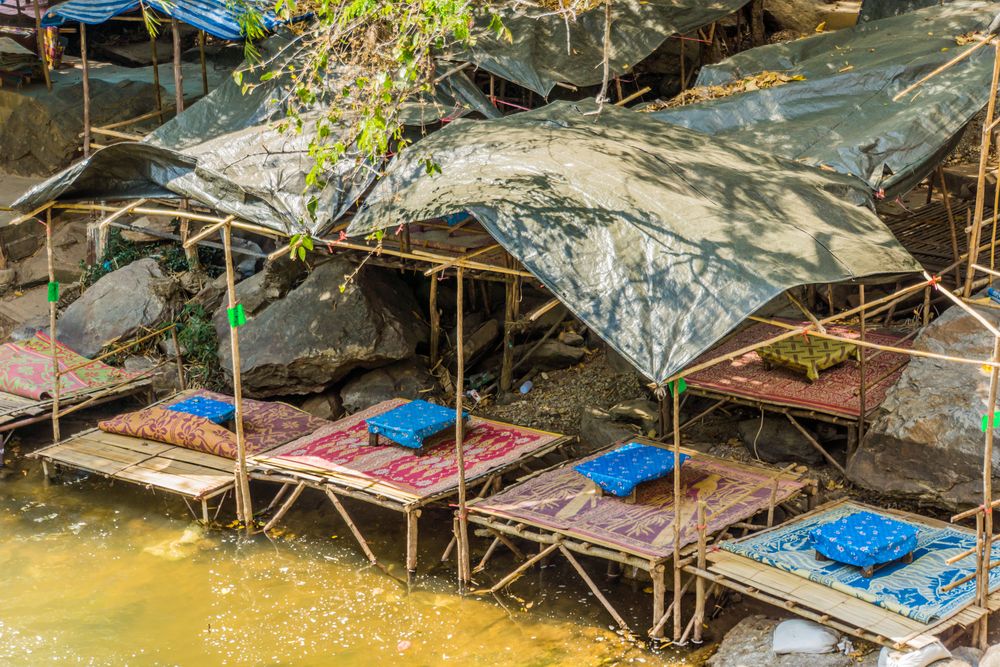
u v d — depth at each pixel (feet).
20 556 35.27
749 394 36.40
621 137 34.76
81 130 61.46
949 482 31.76
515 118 37.09
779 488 32.42
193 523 37.19
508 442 37.06
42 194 40.09
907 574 27.55
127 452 39.34
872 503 33.78
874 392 35.88
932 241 44.16
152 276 49.70
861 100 38.40
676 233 28.71
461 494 32.40
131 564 34.65
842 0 68.49
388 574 33.71
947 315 33.96
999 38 32.27
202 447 38.70
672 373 25.91
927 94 37.50
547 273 28.89
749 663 27.27
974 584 26.99
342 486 34.55
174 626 31.24
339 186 38.47
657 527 30.48
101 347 47.67
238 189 39.91
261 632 30.81
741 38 62.80
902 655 24.63
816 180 33.30
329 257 46.01
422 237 45.52
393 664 29.09
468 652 29.48
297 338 43.47
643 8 49.08
